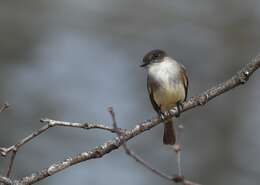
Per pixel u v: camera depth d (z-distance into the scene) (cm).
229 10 2008
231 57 1927
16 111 1653
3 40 1817
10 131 1602
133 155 571
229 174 1700
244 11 1998
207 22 2003
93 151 634
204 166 1689
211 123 1753
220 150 1725
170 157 1675
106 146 635
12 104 1664
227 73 1902
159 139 1697
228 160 1716
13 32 1862
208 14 2022
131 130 660
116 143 634
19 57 1814
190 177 1662
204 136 1725
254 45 1950
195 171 1675
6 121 1612
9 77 1747
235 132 1769
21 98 1698
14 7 1931
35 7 1964
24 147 1570
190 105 686
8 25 1873
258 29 1973
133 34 2048
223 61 1920
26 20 1922
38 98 1722
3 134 1592
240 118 1797
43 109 1694
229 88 677
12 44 1823
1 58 1786
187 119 1730
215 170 1695
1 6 1911
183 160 1673
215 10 2023
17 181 617
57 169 626
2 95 1688
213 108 1767
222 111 1777
